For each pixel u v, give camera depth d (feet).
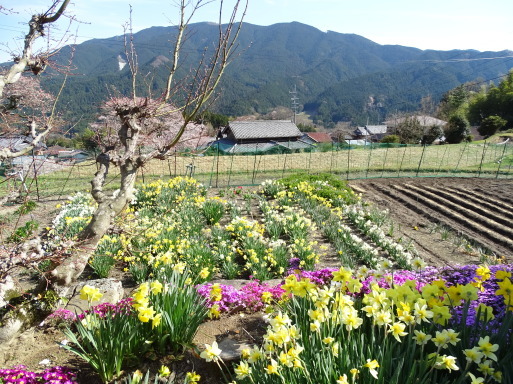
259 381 8.80
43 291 13.10
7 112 13.96
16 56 12.35
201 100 12.17
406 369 8.55
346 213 41.24
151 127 16.56
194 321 12.89
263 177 69.77
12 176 13.20
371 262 27.63
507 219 42.73
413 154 96.27
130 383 10.12
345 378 7.42
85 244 13.28
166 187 44.78
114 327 11.71
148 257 24.72
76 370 12.35
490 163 85.56
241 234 30.07
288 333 8.80
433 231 39.88
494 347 7.73
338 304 10.02
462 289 9.84
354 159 88.43
